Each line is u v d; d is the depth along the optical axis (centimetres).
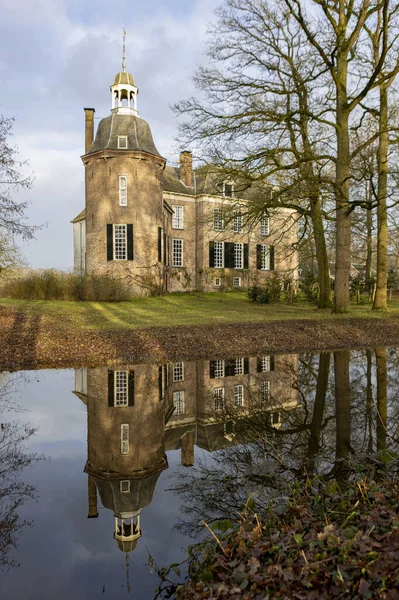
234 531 349
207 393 866
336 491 402
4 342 1249
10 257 2297
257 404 785
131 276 2862
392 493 359
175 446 594
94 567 335
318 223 2286
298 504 382
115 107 3052
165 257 3288
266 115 1781
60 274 2530
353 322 1666
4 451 572
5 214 1670
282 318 1786
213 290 3738
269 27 1797
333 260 4784
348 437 589
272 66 1839
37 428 665
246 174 1814
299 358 1218
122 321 1659
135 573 327
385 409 721
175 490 463
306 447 562
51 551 356
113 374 1028
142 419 713
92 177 2930
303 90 1909
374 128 2148
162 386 922
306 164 1997
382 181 1991
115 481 489
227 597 257
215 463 532
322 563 259
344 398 801
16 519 405
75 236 3966
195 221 3781
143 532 386
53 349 1210
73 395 851
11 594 301
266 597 239
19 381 954
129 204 2869
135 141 2902
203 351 1270
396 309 2223
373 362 1147
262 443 584
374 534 283
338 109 1836
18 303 2177
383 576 234
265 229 4022
